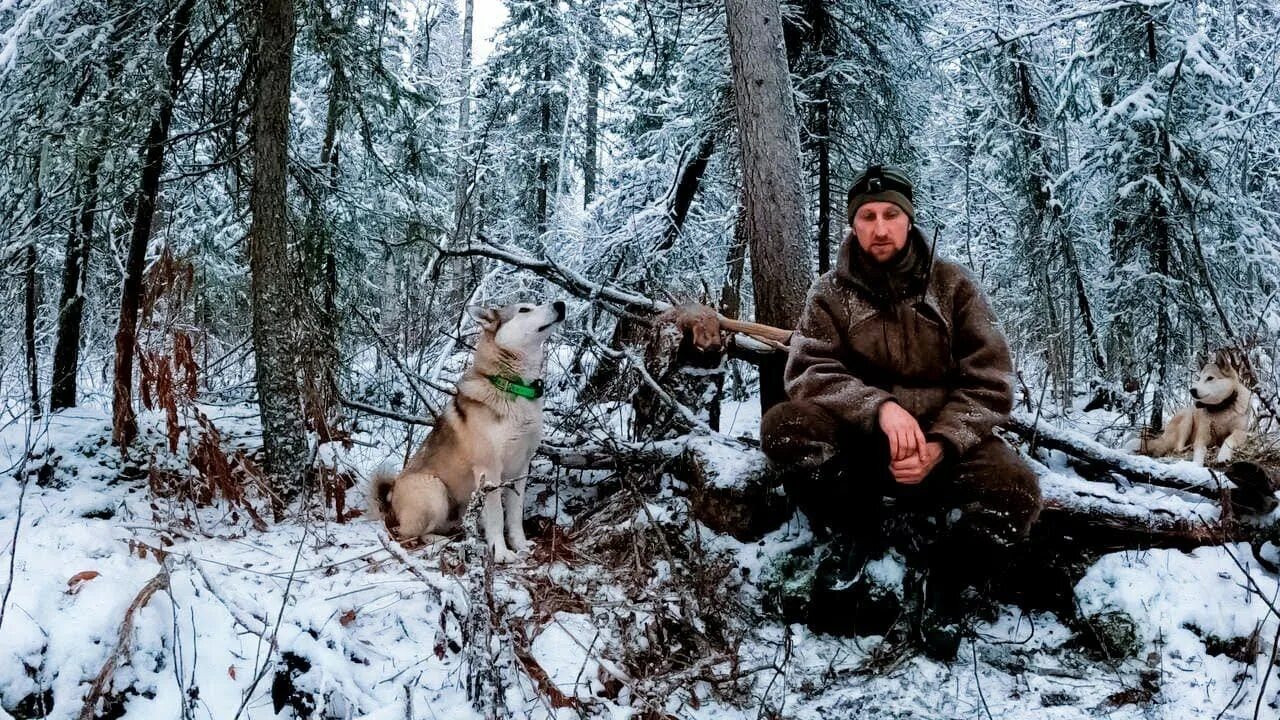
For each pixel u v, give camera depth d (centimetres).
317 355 432
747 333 405
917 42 816
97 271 565
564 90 1708
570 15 1717
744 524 347
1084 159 804
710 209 815
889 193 294
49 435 455
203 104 477
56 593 259
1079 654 295
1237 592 291
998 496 273
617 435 481
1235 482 316
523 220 1533
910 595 307
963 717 261
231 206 600
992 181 1046
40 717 226
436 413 474
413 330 618
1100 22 809
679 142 789
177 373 407
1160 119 738
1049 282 891
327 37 500
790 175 459
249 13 423
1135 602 290
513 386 373
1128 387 779
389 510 403
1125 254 811
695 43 714
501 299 653
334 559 336
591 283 477
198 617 269
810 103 754
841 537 316
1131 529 316
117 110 382
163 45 404
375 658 267
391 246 555
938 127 1115
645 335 459
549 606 309
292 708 248
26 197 425
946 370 304
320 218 494
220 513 397
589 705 260
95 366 673
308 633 261
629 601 318
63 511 370
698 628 306
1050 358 687
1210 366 507
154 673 247
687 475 391
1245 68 849
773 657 298
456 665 271
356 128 597
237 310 636
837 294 314
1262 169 877
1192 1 770
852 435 297
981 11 888
